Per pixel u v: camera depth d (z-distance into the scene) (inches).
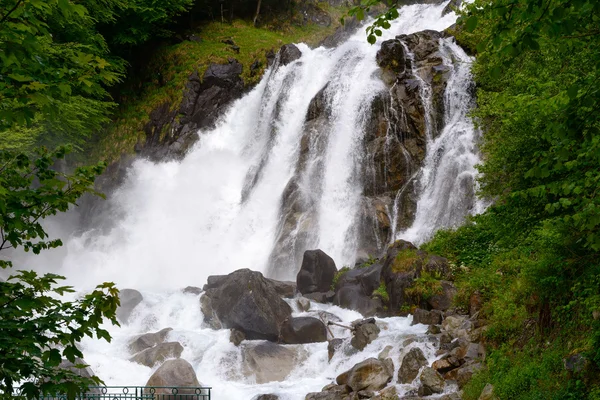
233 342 703.7
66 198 242.5
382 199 1097.4
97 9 1393.9
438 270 742.5
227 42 1612.9
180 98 1487.5
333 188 1151.0
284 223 1127.6
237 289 757.3
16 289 221.6
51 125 1187.3
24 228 231.3
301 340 709.3
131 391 618.2
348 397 567.2
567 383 412.5
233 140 1445.6
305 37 1694.1
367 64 1272.1
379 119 1157.7
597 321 407.8
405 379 566.6
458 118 1086.4
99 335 223.6
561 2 249.0
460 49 1186.6
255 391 615.8
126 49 1616.6
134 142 1471.5
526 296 521.0
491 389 467.5
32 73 216.7
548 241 464.1
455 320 629.3
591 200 292.2
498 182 594.6
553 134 310.3
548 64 502.0
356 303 788.0
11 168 236.8
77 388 209.2
